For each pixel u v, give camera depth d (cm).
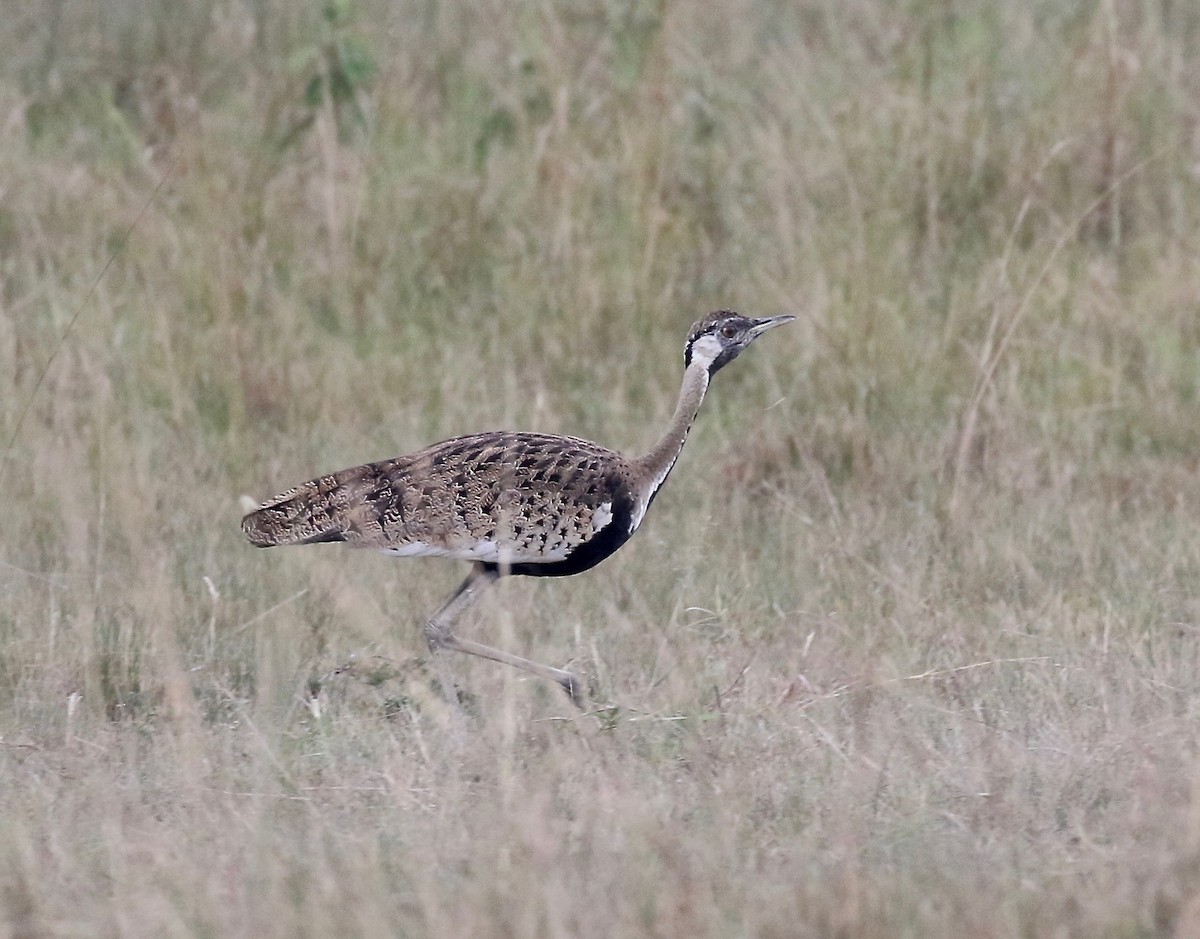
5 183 2456
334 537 1531
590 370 2219
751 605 1669
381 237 2386
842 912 1007
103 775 1283
